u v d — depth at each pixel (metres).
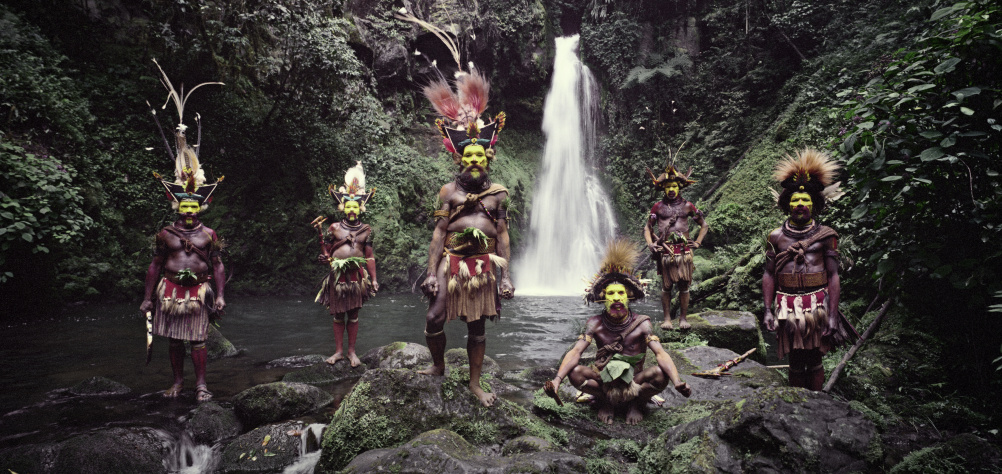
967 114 3.57
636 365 4.17
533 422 3.94
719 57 20.81
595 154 22.98
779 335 4.09
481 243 3.87
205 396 4.74
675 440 3.34
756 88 19.34
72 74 11.21
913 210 4.28
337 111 15.52
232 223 12.53
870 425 3.13
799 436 3.02
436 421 3.72
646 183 20.92
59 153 9.94
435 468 3.04
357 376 5.73
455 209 3.90
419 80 19.19
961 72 3.93
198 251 4.87
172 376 5.49
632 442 3.74
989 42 3.67
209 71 13.05
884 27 13.63
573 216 21.41
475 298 3.83
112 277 10.27
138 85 11.95
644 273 15.52
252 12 14.12
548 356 6.79
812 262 3.97
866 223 6.17
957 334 4.79
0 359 6.10
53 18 11.30
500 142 21.28
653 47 22.45
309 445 4.04
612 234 21.09
